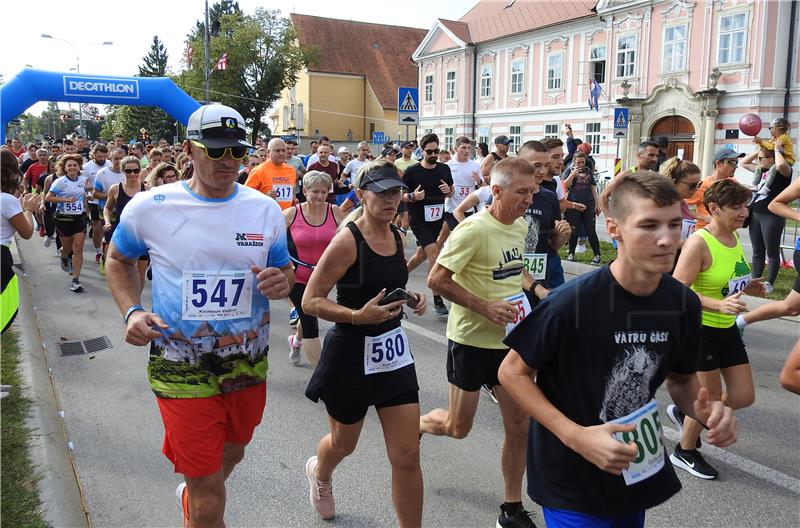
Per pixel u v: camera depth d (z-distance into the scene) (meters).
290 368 5.75
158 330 2.53
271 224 2.72
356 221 3.02
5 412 4.20
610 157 28.38
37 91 8.91
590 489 2.10
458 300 3.18
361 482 3.69
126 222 2.58
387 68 57.66
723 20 23.55
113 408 4.75
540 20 31.77
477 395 3.35
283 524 3.28
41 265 10.47
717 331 3.53
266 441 4.24
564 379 2.09
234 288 2.61
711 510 3.40
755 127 13.57
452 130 38.09
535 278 4.26
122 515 3.34
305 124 56.72
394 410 2.92
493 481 3.72
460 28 36.97
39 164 13.97
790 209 4.95
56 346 6.28
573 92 30.22
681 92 24.88
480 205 5.64
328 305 2.87
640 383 2.07
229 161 2.52
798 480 3.71
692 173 4.82
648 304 2.03
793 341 6.42
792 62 22.53
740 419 4.57
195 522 2.57
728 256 3.55
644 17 26.34
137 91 9.50
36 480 3.35
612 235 2.03
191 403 2.55
